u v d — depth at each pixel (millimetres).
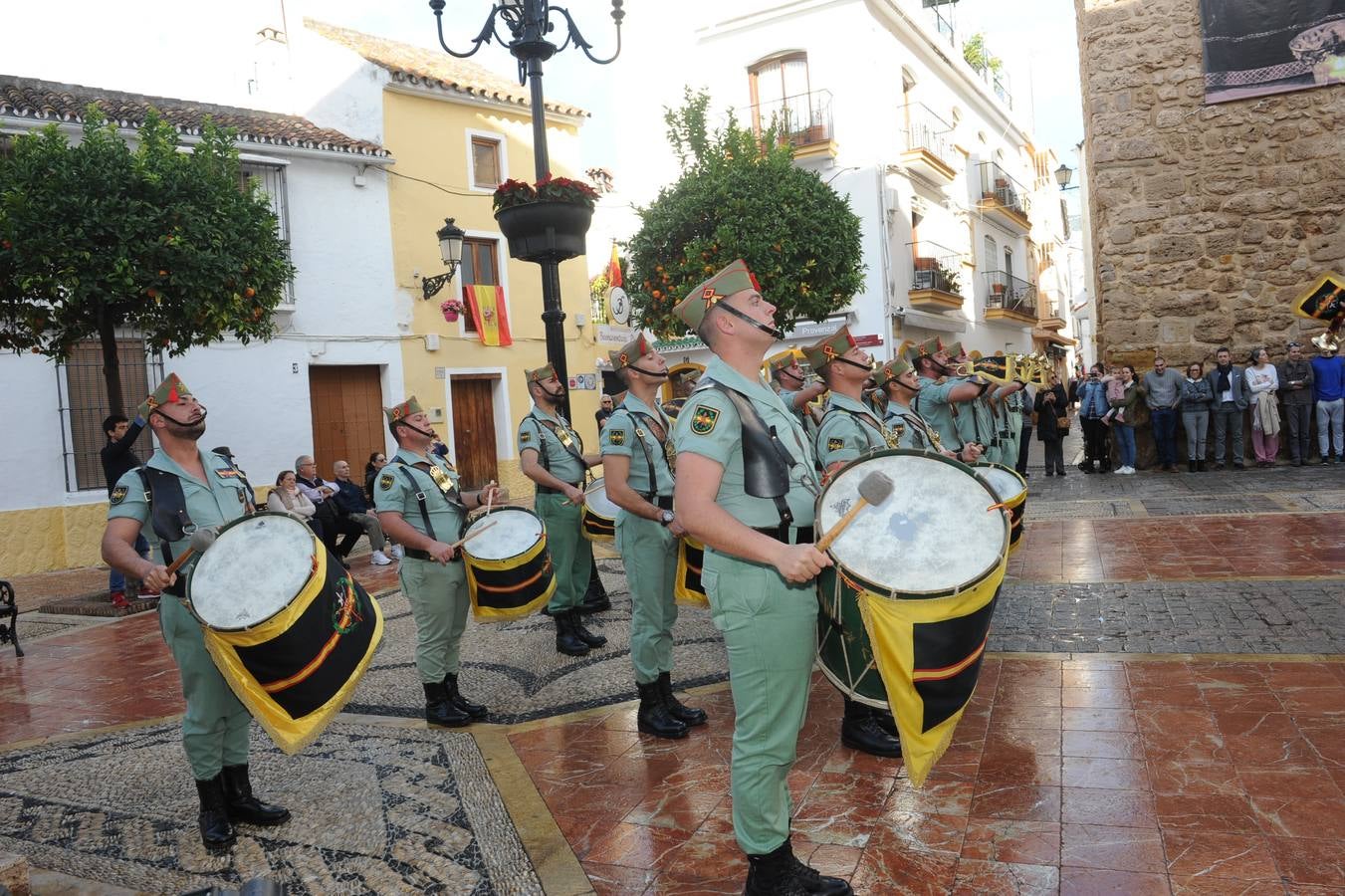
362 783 4457
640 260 15469
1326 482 12062
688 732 4844
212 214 10289
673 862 3465
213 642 3467
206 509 4020
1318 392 14195
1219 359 14531
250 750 5086
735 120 15820
